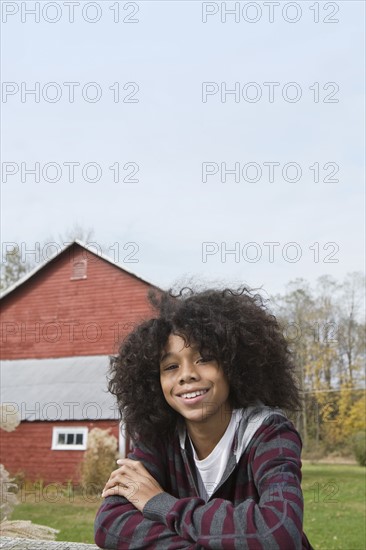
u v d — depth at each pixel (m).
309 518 11.27
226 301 1.76
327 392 21.53
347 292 22.73
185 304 1.72
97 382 17.47
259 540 1.36
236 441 1.65
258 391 1.71
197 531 1.42
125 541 1.52
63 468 16.58
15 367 19.64
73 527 10.35
